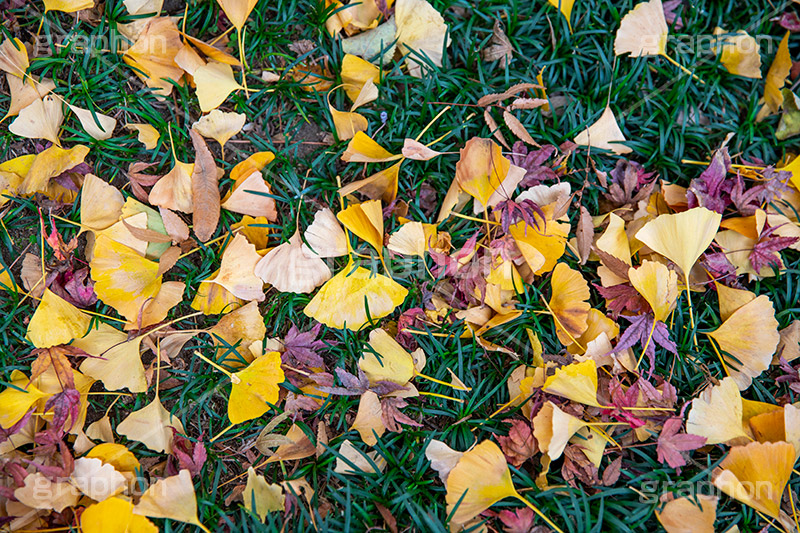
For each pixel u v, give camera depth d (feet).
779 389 2.36
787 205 2.35
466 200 2.35
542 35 2.43
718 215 2.19
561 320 2.26
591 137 2.35
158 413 2.22
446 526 2.19
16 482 2.14
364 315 2.26
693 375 2.34
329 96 2.38
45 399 2.21
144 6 2.33
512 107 2.33
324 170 2.37
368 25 2.38
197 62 2.31
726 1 2.46
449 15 2.42
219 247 2.34
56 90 2.32
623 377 2.31
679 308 2.33
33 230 2.34
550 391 2.17
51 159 2.27
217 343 2.29
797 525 2.20
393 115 2.35
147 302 2.23
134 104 2.35
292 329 2.29
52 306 2.19
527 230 2.26
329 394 2.30
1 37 2.32
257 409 2.21
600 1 2.42
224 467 2.31
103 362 2.22
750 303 2.23
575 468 2.21
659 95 2.42
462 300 2.31
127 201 2.26
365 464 2.26
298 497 2.21
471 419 2.31
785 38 2.36
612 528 2.23
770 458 2.14
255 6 2.37
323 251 2.22
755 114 2.44
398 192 2.37
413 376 2.27
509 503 2.23
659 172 2.41
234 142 2.38
